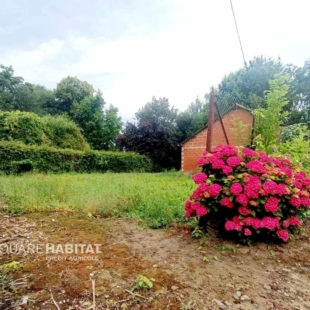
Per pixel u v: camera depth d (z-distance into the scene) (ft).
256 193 7.43
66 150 35.96
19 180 18.62
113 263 6.46
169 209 11.63
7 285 5.17
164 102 61.67
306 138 19.07
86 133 77.82
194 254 7.20
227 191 7.84
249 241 7.84
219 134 31.12
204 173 8.87
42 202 13.01
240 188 7.58
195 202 8.68
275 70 51.26
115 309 4.50
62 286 5.19
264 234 8.11
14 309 4.37
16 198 13.33
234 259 6.91
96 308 4.49
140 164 51.31
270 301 4.90
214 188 7.88
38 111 70.33
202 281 5.62
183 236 8.77
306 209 8.51
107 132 80.33
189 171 40.04
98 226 9.94
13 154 28.78
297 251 7.57
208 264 6.55
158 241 8.29
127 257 6.89
